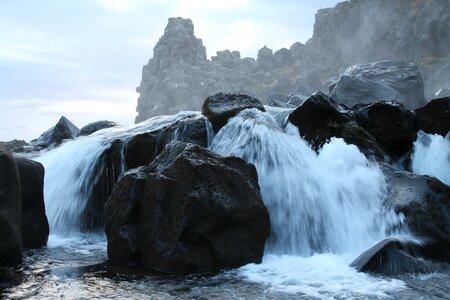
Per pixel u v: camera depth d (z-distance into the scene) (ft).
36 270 34.71
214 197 36.17
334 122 53.62
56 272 34.27
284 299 28.66
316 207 43.91
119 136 62.90
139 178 39.37
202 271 34.96
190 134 53.72
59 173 58.18
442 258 37.45
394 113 56.54
